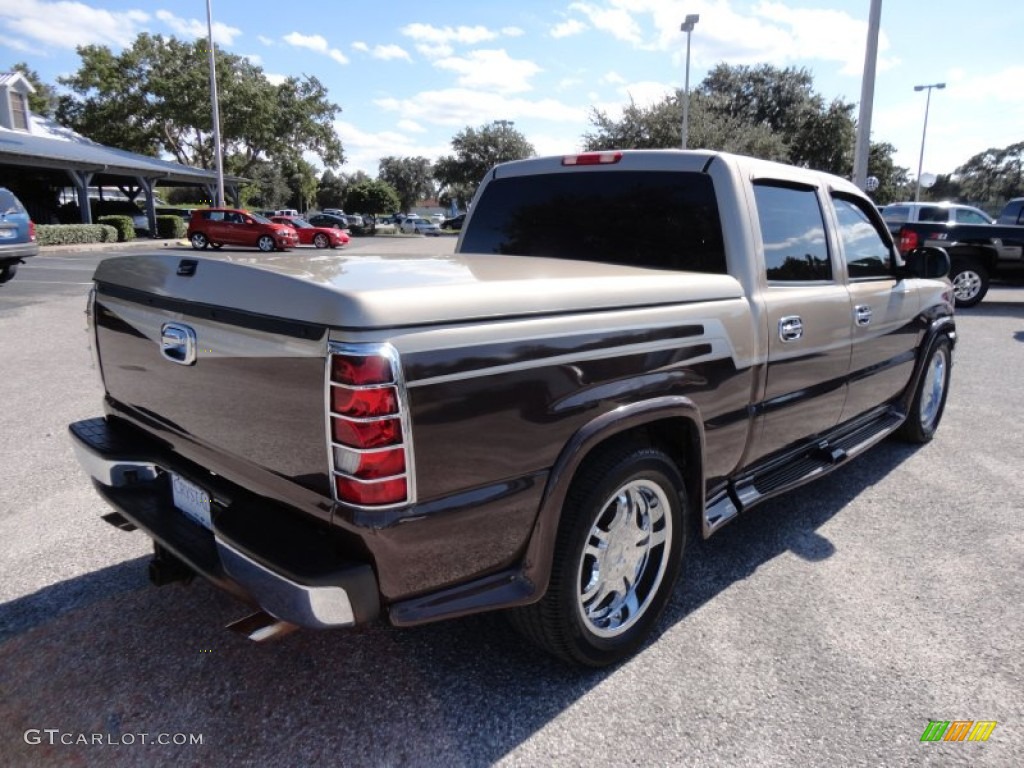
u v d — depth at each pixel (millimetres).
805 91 47250
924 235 13094
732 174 3135
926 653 2803
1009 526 3963
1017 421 6000
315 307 1891
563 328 2244
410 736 2309
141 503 2689
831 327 3586
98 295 2885
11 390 6270
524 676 2623
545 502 2254
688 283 2754
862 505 4242
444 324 1974
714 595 3219
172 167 35438
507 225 3957
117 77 47000
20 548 3467
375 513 1904
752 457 3271
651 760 2232
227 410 2238
